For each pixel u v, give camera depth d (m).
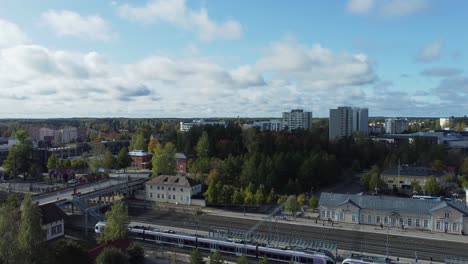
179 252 86.25
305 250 79.19
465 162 160.00
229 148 174.00
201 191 135.38
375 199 110.00
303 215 116.88
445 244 91.25
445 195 135.00
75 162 185.12
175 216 116.38
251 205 122.88
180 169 170.88
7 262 50.03
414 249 87.69
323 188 152.62
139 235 94.38
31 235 52.81
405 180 148.88
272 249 80.50
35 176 171.62
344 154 193.00
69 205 123.25
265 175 137.00
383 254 84.12
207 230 101.25
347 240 93.88
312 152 162.00
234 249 84.06
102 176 159.00
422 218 103.44
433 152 178.62
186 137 188.00
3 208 57.62
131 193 139.75
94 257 69.25
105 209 122.25
